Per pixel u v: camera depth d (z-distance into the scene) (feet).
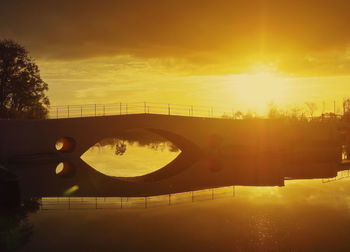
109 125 156.66
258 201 81.41
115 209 75.05
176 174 132.05
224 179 117.19
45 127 150.61
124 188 102.32
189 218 67.26
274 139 185.68
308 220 64.90
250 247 51.75
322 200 81.92
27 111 206.59
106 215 69.87
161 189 100.58
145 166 162.71
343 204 77.66
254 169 140.67
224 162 163.73
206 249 51.08
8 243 52.70
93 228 60.95
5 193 74.95
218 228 60.75
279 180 113.80
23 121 146.92
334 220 64.80
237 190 96.32
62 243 53.42
